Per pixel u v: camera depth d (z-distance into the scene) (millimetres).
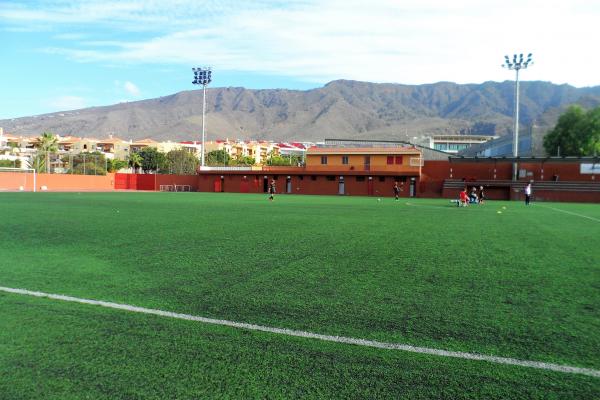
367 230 13203
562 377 3246
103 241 10164
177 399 2887
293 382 3121
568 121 73688
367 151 61219
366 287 5883
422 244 10164
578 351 3725
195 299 5199
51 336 3928
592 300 5316
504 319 4562
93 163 94875
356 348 3744
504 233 12867
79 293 5402
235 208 24406
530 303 5164
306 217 18203
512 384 3125
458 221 17188
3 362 3396
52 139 86438
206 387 3041
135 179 73812
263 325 4297
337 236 11570
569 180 52125
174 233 11883
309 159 64312
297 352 3645
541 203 42406
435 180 57875
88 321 4340
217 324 4309
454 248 9578
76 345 3732
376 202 36500
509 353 3670
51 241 10109
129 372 3254
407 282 6195
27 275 6434
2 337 3891
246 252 8719
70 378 3156
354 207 27297
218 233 11992
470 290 5762
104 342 3805
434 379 3189
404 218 18422
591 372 3332
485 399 2914
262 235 11609
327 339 3939
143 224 14344
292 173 65000
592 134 70812
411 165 58844
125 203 28250
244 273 6711
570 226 15383
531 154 71000
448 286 5973
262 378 3178
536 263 7766
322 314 4672
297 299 5254
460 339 3979
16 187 59344
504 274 6785
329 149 63312
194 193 60562
